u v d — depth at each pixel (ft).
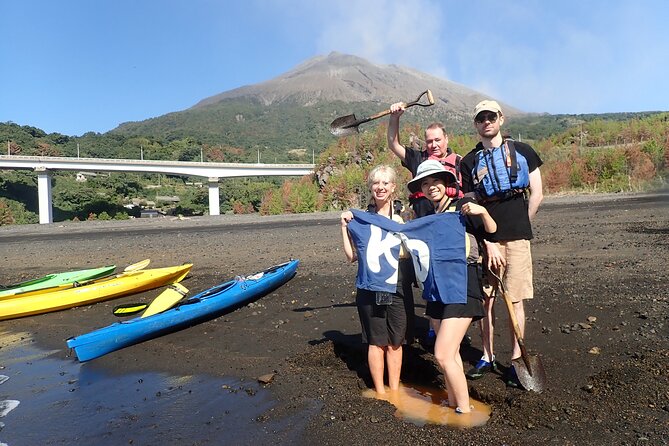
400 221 14.73
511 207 13.60
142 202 324.39
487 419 12.35
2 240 84.79
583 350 15.99
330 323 21.06
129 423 13.30
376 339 13.99
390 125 17.62
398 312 13.92
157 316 20.72
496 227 13.23
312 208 195.21
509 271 13.88
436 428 11.80
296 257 41.57
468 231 13.89
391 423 12.14
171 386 15.85
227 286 25.18
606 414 11.82
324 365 16.97
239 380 15.90
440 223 13.05
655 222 51.11
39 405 14.93
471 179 14.29
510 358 15.84
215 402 14.29
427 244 13.06
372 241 13.85
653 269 26.71
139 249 56.54
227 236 68.85
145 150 454.40
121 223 133.39
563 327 18.12
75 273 33.32
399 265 13.92
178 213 302.25
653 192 121.08
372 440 11.40
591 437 10.89
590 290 23.13
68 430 13.12
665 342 15.88
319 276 31.58
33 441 12.59
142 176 396.37
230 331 21.18
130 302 28.84
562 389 13.32
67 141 440.04
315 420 12.56
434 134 15.69
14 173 274.57
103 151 430.61
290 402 13.82
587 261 30.58
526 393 13.12
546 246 38.50
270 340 19.60
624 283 24.00
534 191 13.78
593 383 13.55
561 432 11.21
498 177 13.37
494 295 14.64
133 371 17.48
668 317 18.21
